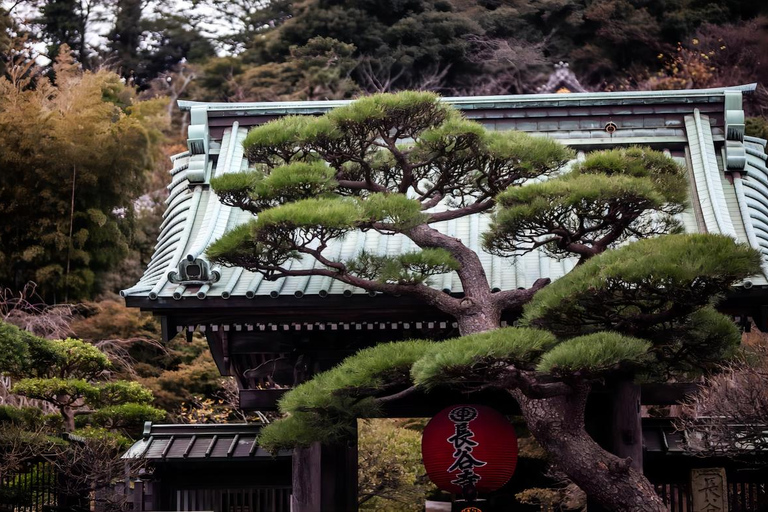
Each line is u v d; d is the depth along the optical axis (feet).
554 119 40.16
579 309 25.67
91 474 37.73
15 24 101.55
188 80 116.88
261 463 37.73
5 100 79.15
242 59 118.62
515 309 30.63
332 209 26.30
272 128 29.45
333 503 32.78
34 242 75.61
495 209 32.17
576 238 28.73
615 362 22.98
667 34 108.88
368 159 31.65
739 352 32.76
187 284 31.86
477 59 111.65
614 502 26.17
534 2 114.93
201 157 38.91
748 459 35.88
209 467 37.78
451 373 23.44
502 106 40.14
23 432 38.17
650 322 25.93
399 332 33.37
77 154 75.92
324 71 106.22
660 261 23.20
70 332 69.62
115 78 90.43
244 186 28.81
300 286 31.58
